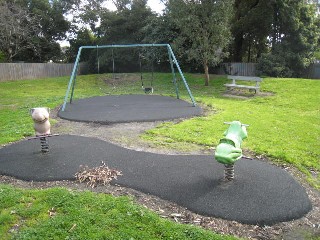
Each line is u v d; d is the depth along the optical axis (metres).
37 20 29.19
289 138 7.44
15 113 10.88
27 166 5.58
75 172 5.28
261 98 13.60
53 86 20.69
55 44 32.75
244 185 4.75
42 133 6.16
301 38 21.61
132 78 22.67
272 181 4.91
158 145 6.93
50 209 3.96
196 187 4.70
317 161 6.01
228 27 17.98
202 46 17.75
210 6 16.95
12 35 27.08
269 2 21.34
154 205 4.25
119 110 10.96
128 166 5.56
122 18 28.03
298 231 3.75
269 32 22.89
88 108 11.48
